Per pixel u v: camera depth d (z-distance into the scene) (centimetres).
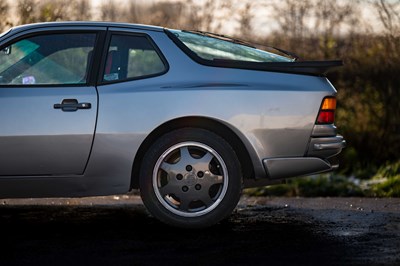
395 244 557
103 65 613
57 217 684
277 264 498
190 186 607
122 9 1134
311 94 612
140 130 598
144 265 496
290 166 610
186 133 605
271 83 612
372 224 644
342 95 1094
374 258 512
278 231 610
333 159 638
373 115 1088
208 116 599
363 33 1095
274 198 870
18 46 618
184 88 604
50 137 595
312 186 932
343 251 534
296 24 1117
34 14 1081
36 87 605
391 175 994
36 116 595
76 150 598
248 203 797
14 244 562
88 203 786
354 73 1090
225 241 570
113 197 852
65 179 600
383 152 1084
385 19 1081
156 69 615
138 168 628
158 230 614
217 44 638
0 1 1065
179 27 1135
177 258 514
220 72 613
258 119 604
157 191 609
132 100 600
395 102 1076
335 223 650
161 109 599
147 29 626
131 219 672
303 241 569
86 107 598
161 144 605
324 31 1109
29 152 595
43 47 618
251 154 606
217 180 608
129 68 615
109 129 598
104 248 546
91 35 621
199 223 609
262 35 1131
